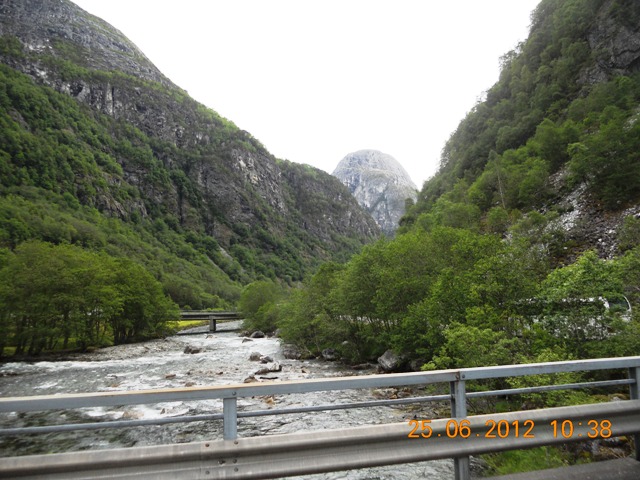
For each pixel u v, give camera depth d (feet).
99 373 100.58
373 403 12.34
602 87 248.11
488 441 12.79
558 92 303.89
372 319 102.89
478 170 336.90
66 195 542.98
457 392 12.95
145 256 507.71
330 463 11.22
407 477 28.27
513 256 59.31
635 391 15.10
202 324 359.66
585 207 159.63
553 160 225.97
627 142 154.92
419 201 448.24
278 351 144.87
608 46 279.28
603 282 48.06
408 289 87.15
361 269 104.78
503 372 13.44
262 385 11.34
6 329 139.95
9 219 366.63
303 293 139.54
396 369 86.07
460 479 12.61
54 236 391.04
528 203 206.08
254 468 10.77
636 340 41.75
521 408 36.78
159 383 85.35
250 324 245.86
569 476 13.44
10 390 81.30
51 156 590.96
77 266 168.55
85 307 158.40
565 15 335.06
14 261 152.46
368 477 28.50
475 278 59.41
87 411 58.13
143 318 203.82
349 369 97.86
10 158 537.24
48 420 53.52
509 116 363.76
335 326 111.04
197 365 111.96
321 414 52.21
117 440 44.75
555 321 48.21
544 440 13.32
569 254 132.98
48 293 148.15
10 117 600.39
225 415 11.08
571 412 13.73
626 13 278.26
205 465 10.57
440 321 62.69
